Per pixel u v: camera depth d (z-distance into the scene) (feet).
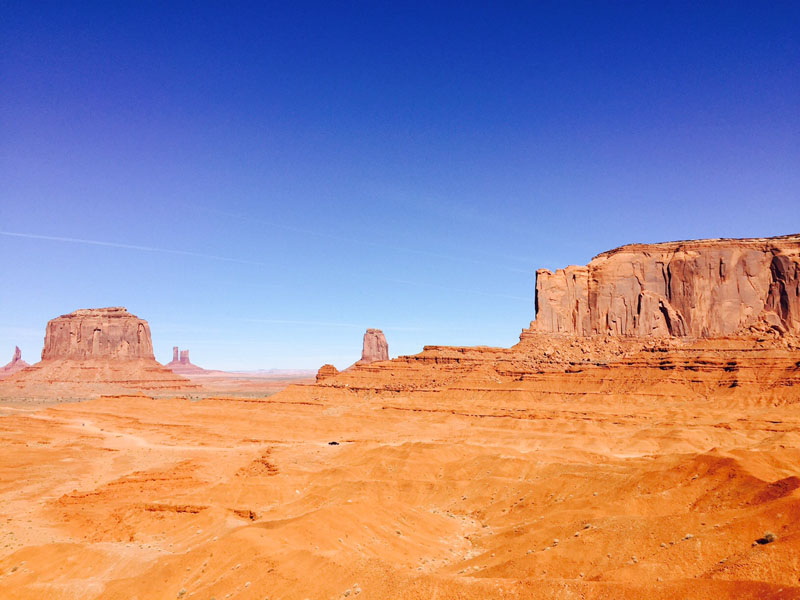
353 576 202.80
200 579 231.71
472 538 288.10
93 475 498.28
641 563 185.78
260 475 457.68
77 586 240.73
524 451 484.74
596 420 611.47
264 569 220.64
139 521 342.44
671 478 282.56
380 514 288.51
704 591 153.38
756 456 293.02
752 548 173.78
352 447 544.62
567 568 201.36
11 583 249.34
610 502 275.80
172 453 592.19
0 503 403.13
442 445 476.95
